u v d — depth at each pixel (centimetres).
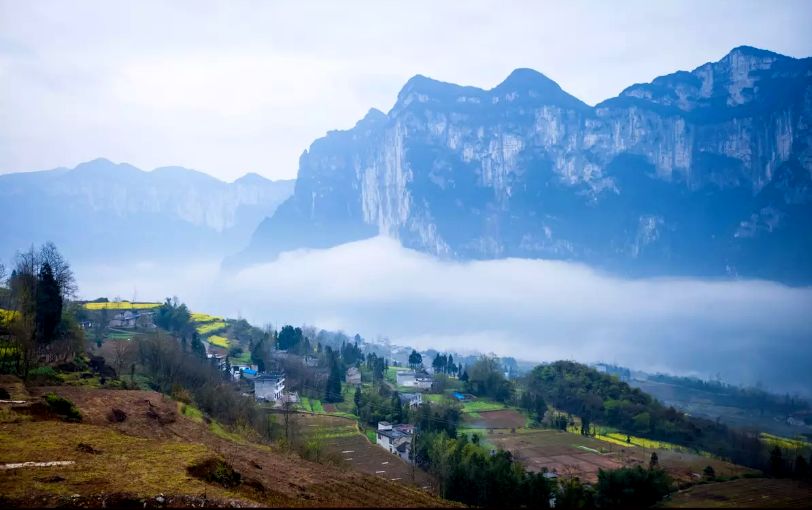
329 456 9500
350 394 17125
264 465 6550
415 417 13800
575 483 9050
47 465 4659
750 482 10169
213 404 10100
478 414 15950
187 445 5697
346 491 6012
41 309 9756
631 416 15112
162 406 8225
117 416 7138
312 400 16125
